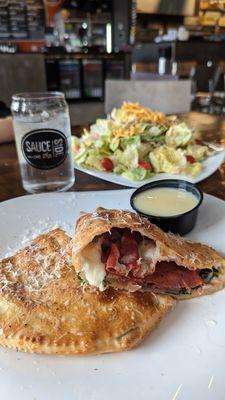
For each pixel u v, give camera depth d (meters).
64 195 0.32
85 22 1.66
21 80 1.16
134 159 0.37
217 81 1.28
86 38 1.66
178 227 0.25
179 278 0.21
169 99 0.77
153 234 0.20
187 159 0.37
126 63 1.44
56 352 0.16
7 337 0.17
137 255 0.21
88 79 1.37
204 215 0.28
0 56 1.11
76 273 0.20
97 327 0.17
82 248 0.19
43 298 0.19
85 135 0.44
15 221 0.28
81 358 0.16
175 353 0.16
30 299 0.19
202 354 0.16
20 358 0.16
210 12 2.07
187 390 0.15
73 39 1.55
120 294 0.19
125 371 0.16
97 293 0.19
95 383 0.15
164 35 1.86
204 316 0.19
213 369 0.16
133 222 0.20
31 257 0.22
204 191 0.33
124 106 0.47
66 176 0.33
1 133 0.46
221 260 0.22
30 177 0.32
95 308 0.18
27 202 0.30
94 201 0.31
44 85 1.22
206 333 0.17
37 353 0.17
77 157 0.39
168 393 0.15
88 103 1.37
